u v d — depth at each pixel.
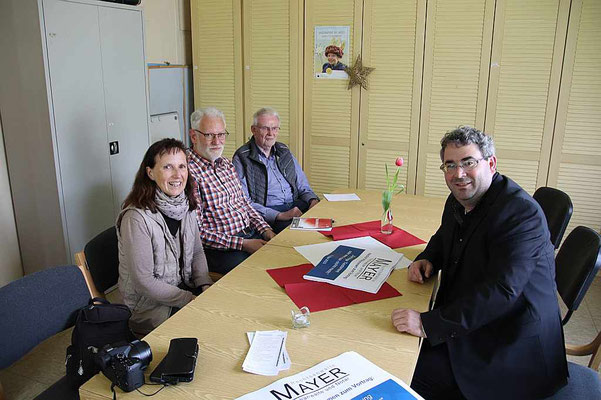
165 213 1.97
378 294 1.68
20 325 1.48
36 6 2.63
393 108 3.85
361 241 2.18
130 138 3.40
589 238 1.75
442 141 1.69
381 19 3.71
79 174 3.03
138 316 1.97
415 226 2.41
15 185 3.01
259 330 1.43
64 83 2.84
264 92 4.14
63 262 3.04
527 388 1.56
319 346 1.36
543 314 1.54
